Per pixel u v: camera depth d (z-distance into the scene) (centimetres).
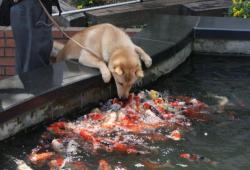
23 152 429
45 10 503
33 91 448
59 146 435
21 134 442
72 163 421
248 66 567
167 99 501
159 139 448
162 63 534
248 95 512
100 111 479
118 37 498
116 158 427
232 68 562
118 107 480
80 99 477
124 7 693
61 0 709
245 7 645
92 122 463
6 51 580
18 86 455
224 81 537
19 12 495
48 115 458
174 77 544
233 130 462
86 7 708
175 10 699
